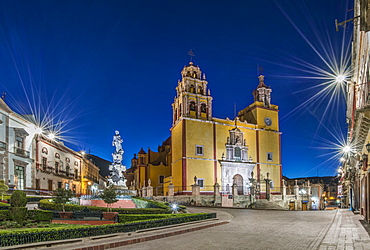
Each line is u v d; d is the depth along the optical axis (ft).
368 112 50.65
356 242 39.55
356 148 77.30
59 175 163.94
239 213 95.66
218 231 55.06
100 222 56.75
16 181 121.08
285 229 56.24
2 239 32.81
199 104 175.42
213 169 171.01
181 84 180.75
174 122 184.14
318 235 47.62
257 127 189.98
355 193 120.67
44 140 150.10
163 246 40.65
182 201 136.87
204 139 172.35
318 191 233.76
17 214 48.88
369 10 36.24
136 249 38.55
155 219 53.72
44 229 37.68
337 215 88.79
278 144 194.39
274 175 188.65
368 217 63.87
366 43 53.83
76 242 38.19
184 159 164.76
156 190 196.95
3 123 114.42
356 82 77.10
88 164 226.99
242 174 178.70
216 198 138.62
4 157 113.70
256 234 50.34
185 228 55.16
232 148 178.60
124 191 98.78
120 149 104.63
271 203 151.33
